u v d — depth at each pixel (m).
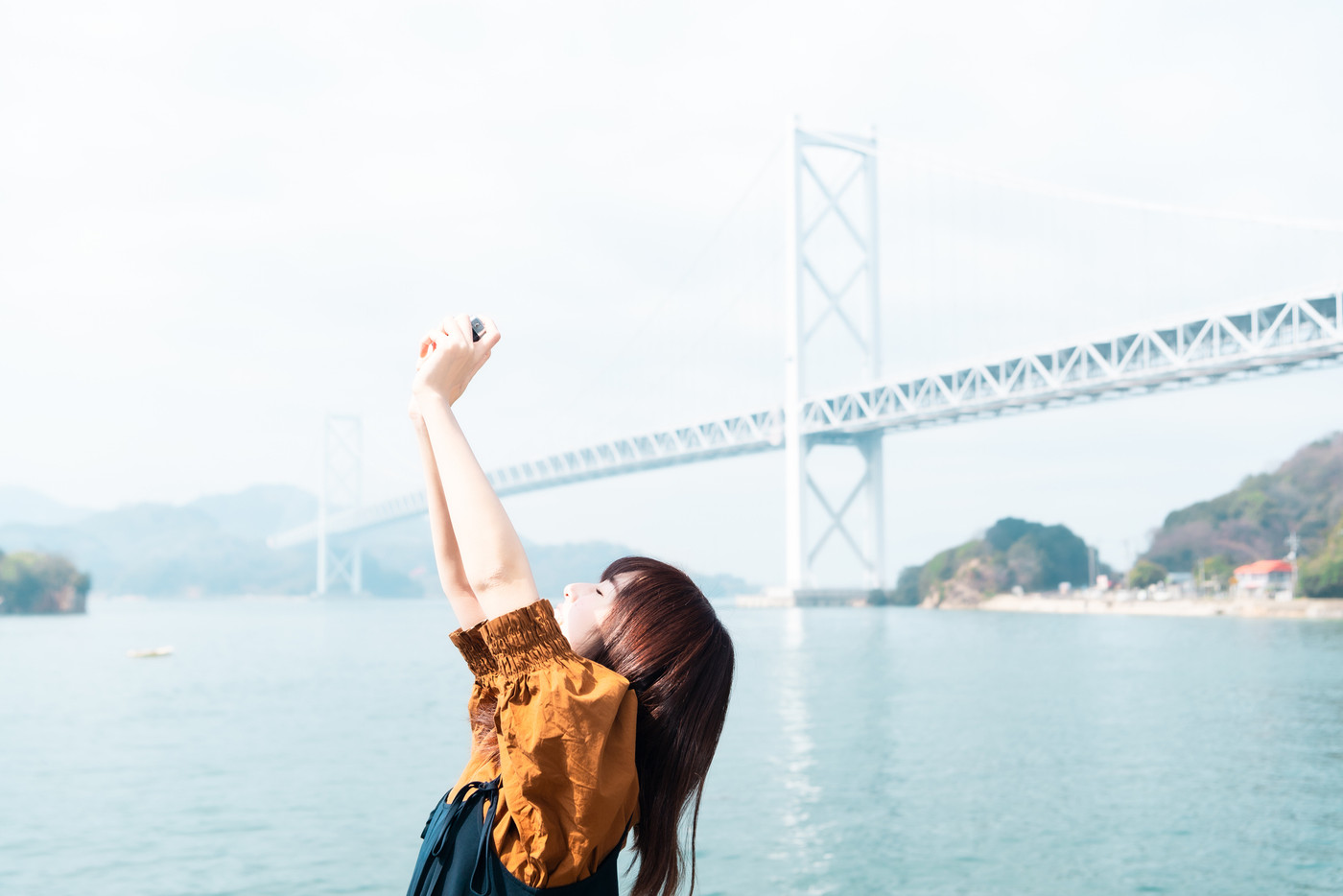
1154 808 8.97
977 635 40.34
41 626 65.31
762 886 6.71
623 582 1.10
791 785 10.02
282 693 21.48
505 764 0.90
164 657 34.22
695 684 1.05
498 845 0.94
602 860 0.94
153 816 9.32
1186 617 60.69
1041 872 7.00
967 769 10.89
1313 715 15.50
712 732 1.07
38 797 10.31
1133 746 12.52
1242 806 9.01
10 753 13.39
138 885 7.14
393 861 7.60
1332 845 7.63
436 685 23.06
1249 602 61.62
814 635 40.44
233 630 57.44
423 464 1.16
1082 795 9.48
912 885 6.74
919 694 19.08
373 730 15.16
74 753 13.38
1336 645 32.41
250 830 8.71
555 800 0.89
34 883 7.26
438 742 13.88
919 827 8.29
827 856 7.41
